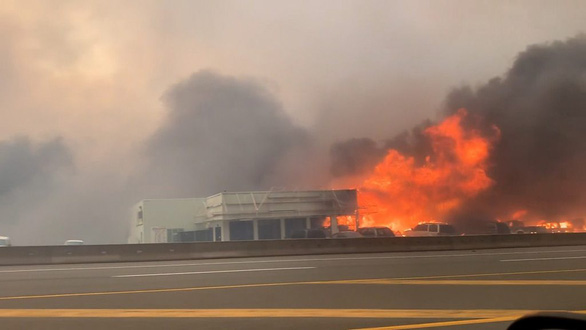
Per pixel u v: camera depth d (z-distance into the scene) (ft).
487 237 86.07
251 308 29.86
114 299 33.42
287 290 36.86
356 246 78.84
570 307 29.68
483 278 42.73
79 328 24.94
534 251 77.51
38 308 30.25
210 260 68.74
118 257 67.92
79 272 51.37
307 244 77.15
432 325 25.11
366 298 33.09
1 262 62.13
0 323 26.05
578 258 62.90
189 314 28.14
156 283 41.52
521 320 11.32
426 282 40.42
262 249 74.69
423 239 81.92
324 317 27.17
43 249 64.80
